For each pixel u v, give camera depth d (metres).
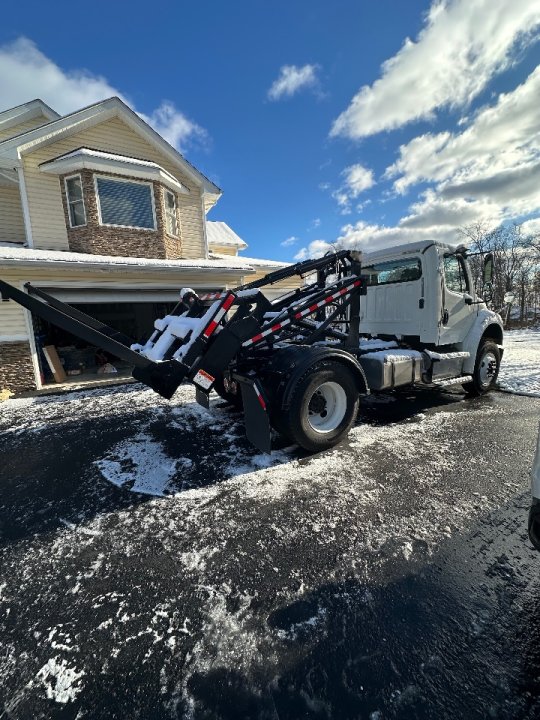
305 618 1.68
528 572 1.93
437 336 4.55
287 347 3.81
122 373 8.97
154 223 9.74
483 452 3.50
